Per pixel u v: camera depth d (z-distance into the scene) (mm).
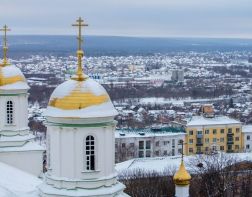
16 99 79750
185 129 185000
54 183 48000
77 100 47438
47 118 48281
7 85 78875
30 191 59000
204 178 118938
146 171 125500
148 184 117125
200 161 134375
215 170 120750
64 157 47594
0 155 78875
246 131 190250
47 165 49344
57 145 47750
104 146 48156
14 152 79250
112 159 48969
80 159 47531
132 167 129875
